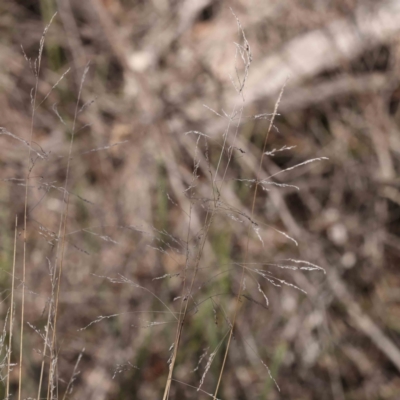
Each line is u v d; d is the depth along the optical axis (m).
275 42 3.44
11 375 2.44
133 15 3.73
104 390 2.63
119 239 3.07
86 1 3.56
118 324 2.83
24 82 3.39
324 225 3.38
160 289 2.92
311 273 3.20
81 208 3.16
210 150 3.32
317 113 3.46
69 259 2.99
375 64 3.39
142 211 3.15
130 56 3.47
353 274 3.29
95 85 3.46
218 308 2.71
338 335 3.12
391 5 3.21
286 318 3.07
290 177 3.41
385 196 3.35
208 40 3.55
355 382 3.05
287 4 3.41
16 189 3.09
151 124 3.28
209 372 2.68
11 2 3.53
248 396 2.81
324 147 3.43
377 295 3.26
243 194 3.25
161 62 3.58
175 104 3.35
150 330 2.66
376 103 3.37
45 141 3.29
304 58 3.36
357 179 3.41
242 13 3.52
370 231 3.35
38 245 2.94
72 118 3.36
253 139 3.42
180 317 1.43
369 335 3.10
